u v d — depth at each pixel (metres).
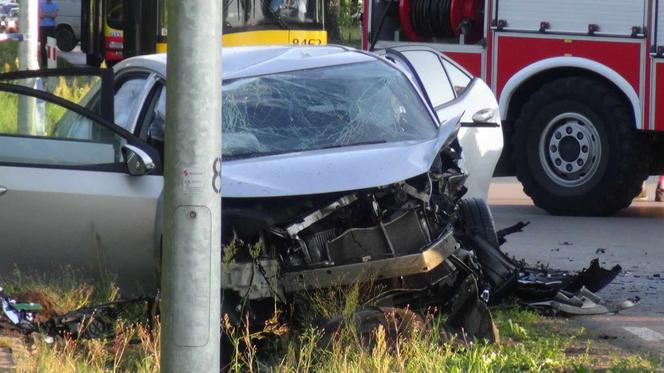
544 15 24.80
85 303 13.08
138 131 14.05
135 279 13.55
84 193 13.34
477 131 17.36
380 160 13.20
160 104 14.21
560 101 24.50
